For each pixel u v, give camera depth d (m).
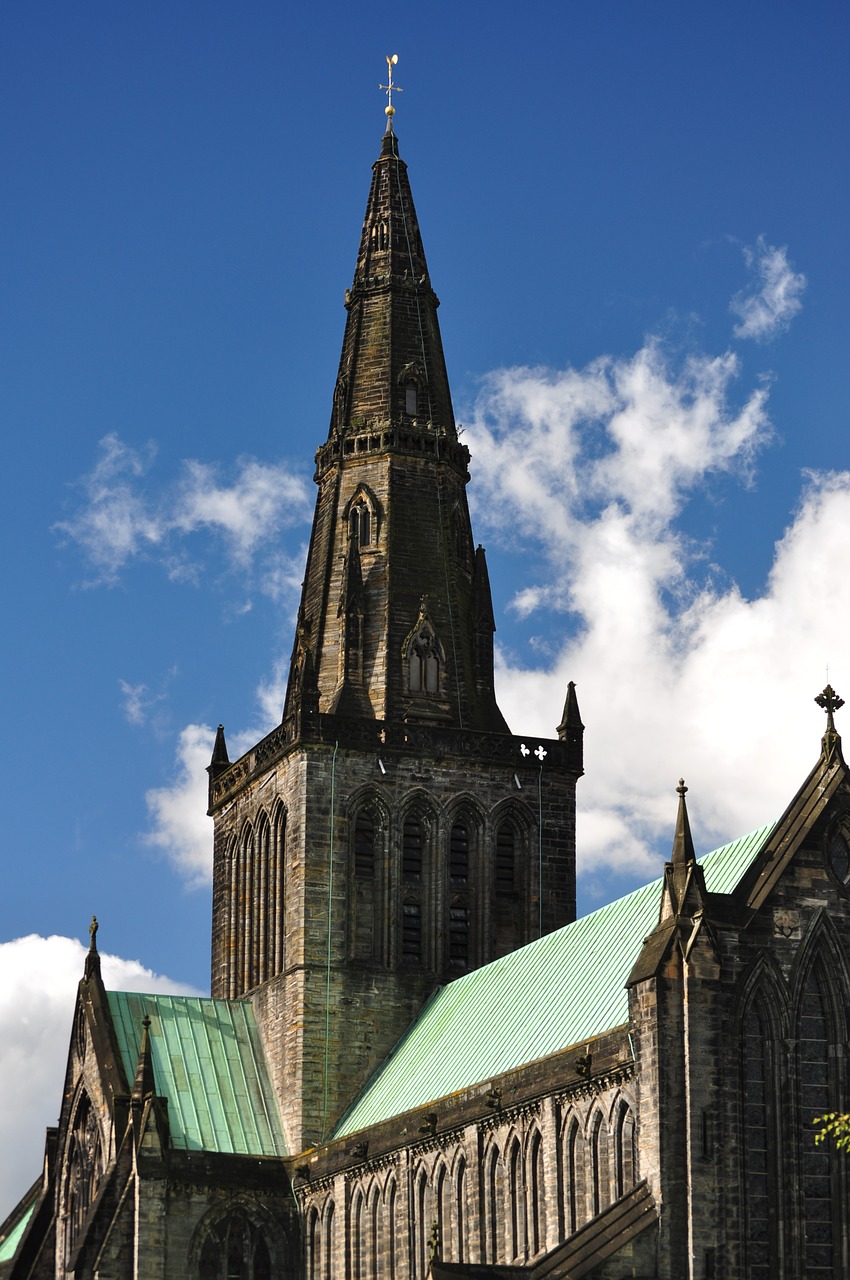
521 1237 129.25
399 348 174.12
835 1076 119.44
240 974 170.00
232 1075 162.62
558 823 165.50
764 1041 118.75
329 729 162.00
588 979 135.38
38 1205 168.38
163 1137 154.38
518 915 163.62
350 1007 159.00
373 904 161.25
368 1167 145.50
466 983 154.88
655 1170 115.62
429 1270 114.44
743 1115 117.25
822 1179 118.06
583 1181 124.06
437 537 170.00
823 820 121.88
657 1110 116.12
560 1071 126.50
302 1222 153.88
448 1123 136.50
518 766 165.12
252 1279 153.88
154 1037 164.00
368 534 169.38
